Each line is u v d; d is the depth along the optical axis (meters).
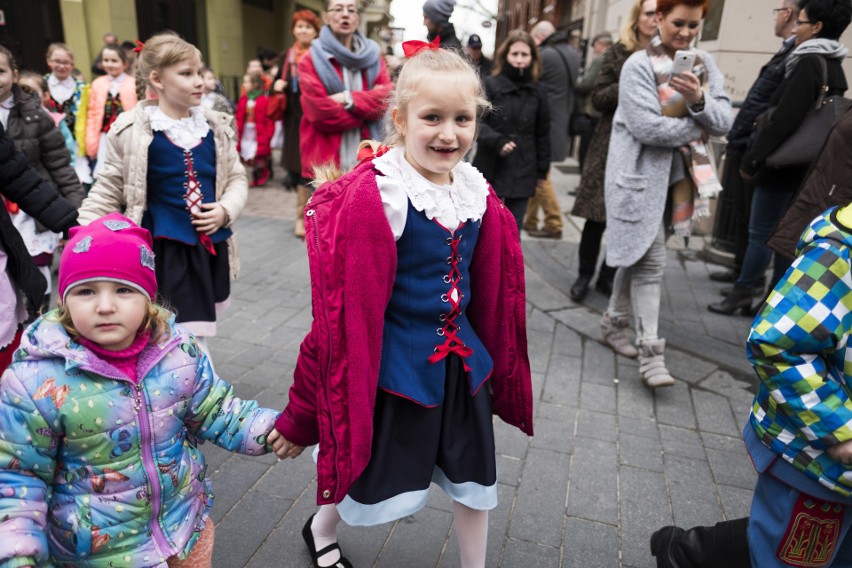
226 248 2.90
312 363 1.54
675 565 1.95
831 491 1.43
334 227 1.48
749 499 2.55
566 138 6.31
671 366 3.72
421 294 1.60
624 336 3.85
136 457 1.48
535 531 2.34
